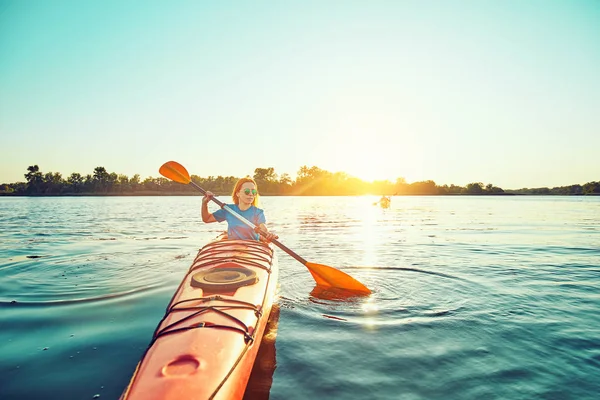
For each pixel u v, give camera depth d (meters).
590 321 3.65
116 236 10.22
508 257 7.02
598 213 21.16
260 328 2.99
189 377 2.10
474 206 32.25
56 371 2.71
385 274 5.59
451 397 2.38
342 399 2.36
